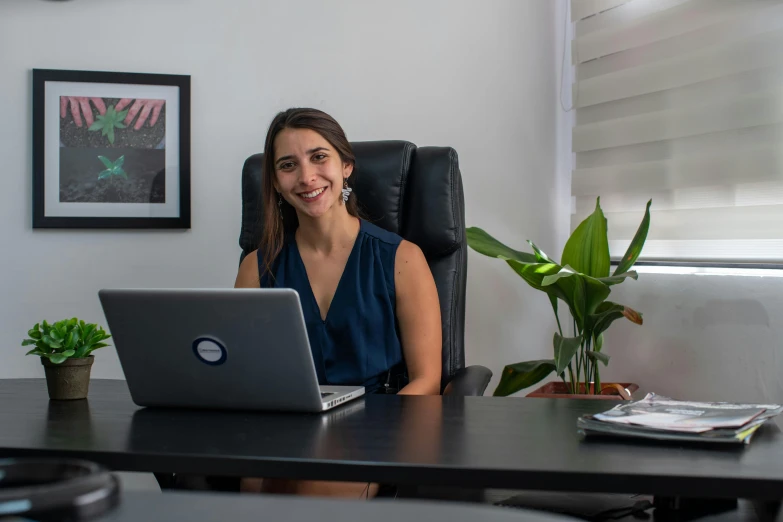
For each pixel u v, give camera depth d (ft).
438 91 8.48
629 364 7.74
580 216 8.38
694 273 7.00
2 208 8.07
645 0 7.57
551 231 8.65
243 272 6.25
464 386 5.21
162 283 8.27
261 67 8.34
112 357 8.23
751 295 6.35
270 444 3.09
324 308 5.92
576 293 6.75
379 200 6.32
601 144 8.06
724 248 6.81
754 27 6.51
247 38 8.32
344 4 8.40
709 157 6.91
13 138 8.08
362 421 3.61
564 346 6.68
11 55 8.09
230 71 8.31
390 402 4.20
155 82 8.18
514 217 8.57
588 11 8.20
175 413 3.97
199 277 8.29
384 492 4.23
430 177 6.28
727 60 6.69
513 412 3.82
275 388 3.85
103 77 8.14
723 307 6.62
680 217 7.24
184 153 8.22
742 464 2.70
